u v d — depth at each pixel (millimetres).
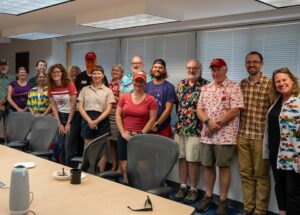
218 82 3182
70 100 3871
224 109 3125
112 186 2041
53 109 3957
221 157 3145
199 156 3486
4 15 4605
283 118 2600
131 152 2389
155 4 3680
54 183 2051
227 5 3709
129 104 3283
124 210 1672
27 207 1594
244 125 3127
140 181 2307
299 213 2607
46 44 7008
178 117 3598
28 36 6012
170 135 3699
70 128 3906
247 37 4406
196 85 3465
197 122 3447
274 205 3127
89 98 3688
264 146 2877
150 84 3686
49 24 5332
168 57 5336
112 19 4039
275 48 4145
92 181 2121
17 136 3658
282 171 2723
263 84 3016
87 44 6742
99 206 1716
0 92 5215
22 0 3441
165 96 3559
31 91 4531
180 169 3686
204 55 4891
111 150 4398
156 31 5324
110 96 3730
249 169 3139
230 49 4586
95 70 3662
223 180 3256
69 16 4617
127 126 3289
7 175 2160
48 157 3064
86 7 3979
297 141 2523
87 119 3635
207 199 3420
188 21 4758
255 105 3039
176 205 1767
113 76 4406
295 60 3975
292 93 2584
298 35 3928
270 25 4168
